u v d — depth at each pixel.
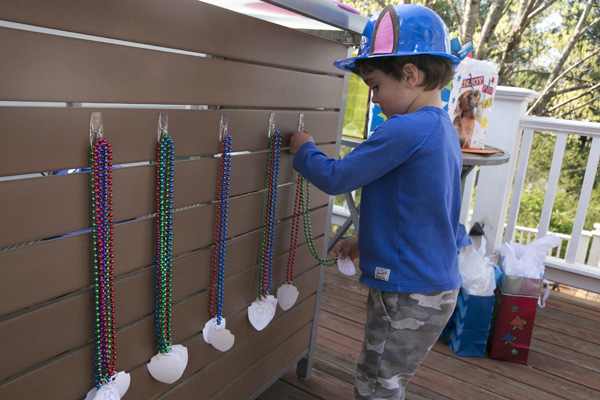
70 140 0.73
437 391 1.69
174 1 0.83
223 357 1.23
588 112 7.68
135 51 0.78
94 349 0.87
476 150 1.81
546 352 1.99
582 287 2.54
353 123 1.88
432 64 1.11
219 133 1.00
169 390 1.08
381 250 1.14
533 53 7.67
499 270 1.91
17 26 0.63
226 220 1.07
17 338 0.74
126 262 0.88
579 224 2.50
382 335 1.19
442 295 1.15
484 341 1.88
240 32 0.97
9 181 0.67
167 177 0.89
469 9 6.07
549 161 8.09
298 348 1.58
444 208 1.12
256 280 1.27
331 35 1.33
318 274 1.57
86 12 0.70
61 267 0.77
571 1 7.36
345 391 1.63
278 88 1.12
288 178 1.27
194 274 1.05
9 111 0.65
